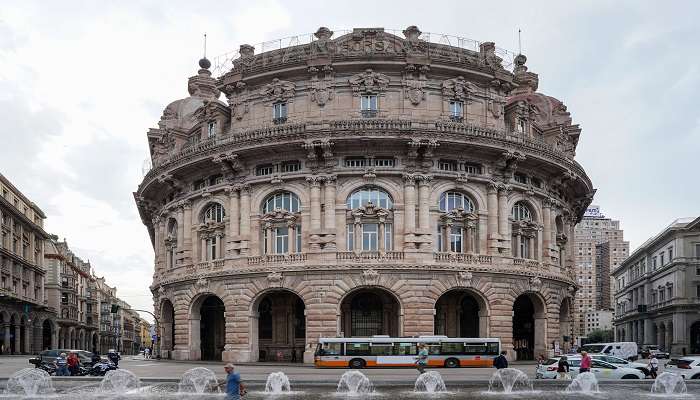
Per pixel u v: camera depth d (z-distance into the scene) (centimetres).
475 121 6738
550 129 7700
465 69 6706
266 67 6725
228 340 6406
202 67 8819
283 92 6669
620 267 16612
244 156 6569
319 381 4169
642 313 14262
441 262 6228
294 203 6519
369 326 6494
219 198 6806
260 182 6538
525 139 6688
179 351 6875
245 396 3572
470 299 6719
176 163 7062
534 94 8325
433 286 6178
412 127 6228
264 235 6544
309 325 6125
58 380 4419
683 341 12175
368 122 6281
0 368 5888
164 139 7950
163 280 7312
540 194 6975
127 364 6406
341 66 6575
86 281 18500
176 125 8062
